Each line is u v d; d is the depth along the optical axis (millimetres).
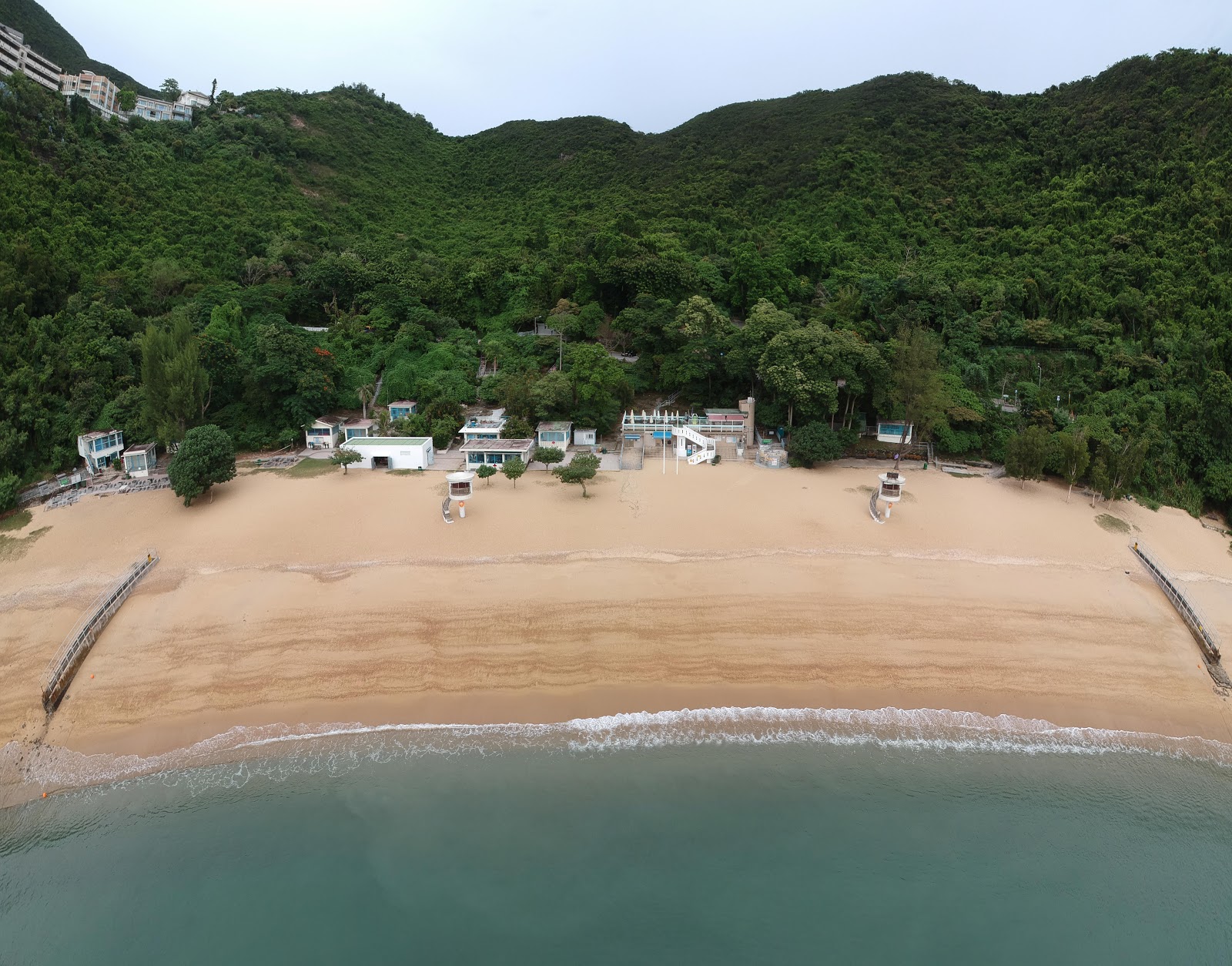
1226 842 30344
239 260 92125
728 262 95562
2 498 53812
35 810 31344
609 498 57844
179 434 61625
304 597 43875
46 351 64438
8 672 38625
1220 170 88750
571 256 95562
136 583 45219
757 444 71625
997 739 35250
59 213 80938
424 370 78500
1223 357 70562
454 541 50656
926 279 85812
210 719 35781
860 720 36062
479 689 37562
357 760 33625
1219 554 52906
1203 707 37344
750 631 41406
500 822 30625
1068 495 60281
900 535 52031
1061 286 84125
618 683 37969
